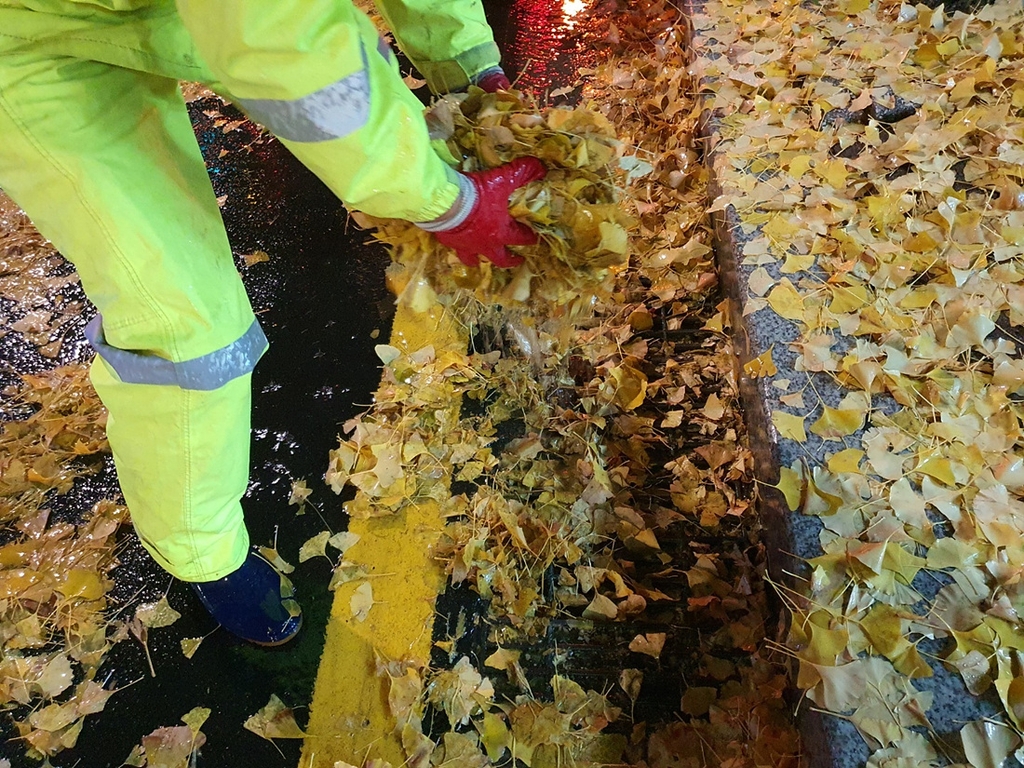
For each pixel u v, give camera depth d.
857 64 2.20
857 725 1.09
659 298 2.05
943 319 1.55
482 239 1.10
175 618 1.62
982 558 1.22
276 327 2.19
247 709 1.50
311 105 0.82
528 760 1.35
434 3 1.27
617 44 2.97
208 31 0.80
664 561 1.59
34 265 2.49
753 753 1.28
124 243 1.00
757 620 1.46
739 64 2.29
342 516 1.76
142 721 1.50
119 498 1.85
